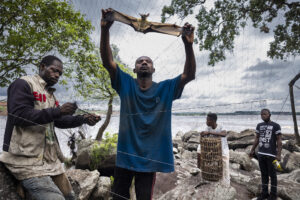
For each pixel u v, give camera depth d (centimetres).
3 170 121
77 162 379
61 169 139
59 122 143
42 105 126
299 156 443
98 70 283
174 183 337
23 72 231
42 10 245
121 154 145
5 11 228
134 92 147
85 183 277
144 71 145
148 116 142
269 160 313
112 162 394
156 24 115
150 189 149
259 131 345
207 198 258
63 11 255
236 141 602
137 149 141
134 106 144
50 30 243
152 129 140
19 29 240
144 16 113
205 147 292
